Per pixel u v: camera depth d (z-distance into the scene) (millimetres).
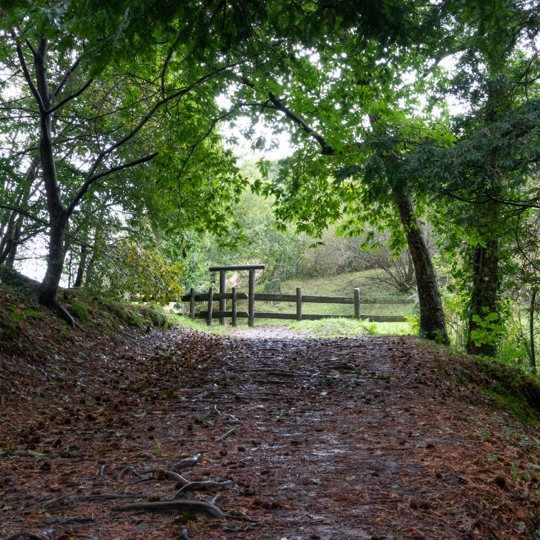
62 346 9016
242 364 10055
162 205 11961
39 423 5719
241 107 10922
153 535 2930
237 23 4809
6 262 11734
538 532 3324
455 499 3510
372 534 2988
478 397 9039
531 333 12898
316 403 7055
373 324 19156
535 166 6965
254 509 3328
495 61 6707
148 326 13289
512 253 11172
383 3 4727
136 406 6848
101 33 4492
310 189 13484
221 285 21781
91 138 11789
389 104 9961
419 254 13766
